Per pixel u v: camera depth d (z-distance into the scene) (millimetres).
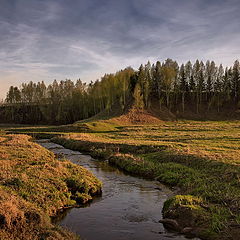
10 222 12047
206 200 16250
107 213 15898
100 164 32500
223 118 95938
